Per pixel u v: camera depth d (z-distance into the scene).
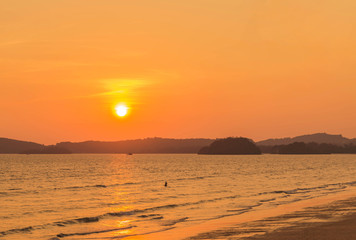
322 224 21.52
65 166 146.75
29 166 145.00
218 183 65.38
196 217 27.70
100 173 101.44
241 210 31.12
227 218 26.69
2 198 44.06
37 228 24.28
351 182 64.44
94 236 21.30
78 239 20.50
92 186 60.88
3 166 143.00
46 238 21.23
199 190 52.03
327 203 33.59
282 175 89.56
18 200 41.91
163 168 130.62
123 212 30.81
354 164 164.50
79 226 24.73
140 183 66.75
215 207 33.41
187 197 42.75
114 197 44.06
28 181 74.06
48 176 89.38
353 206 30.77
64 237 21.14
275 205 33.84
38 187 59.94
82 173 101.69
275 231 19.78
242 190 51.25
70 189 55.75
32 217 29.41
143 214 29.80
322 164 165.62
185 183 65.94
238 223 23.78
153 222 25.83
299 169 120.88
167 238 19.61
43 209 34.09
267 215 27.30
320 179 74.31
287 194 44.56
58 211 32.72
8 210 33.53
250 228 21.45
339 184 59.97
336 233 18.47
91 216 29.06
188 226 23.58
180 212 30.59
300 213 27.41
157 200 40.22
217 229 21.70
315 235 18.12
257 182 67.25
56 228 24.23
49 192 51.34
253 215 27.69
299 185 59.34
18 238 21.41
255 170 115.62
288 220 23.97
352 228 19.81
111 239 20.28
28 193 50.12
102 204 37.50
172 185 61.69
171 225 24.36
